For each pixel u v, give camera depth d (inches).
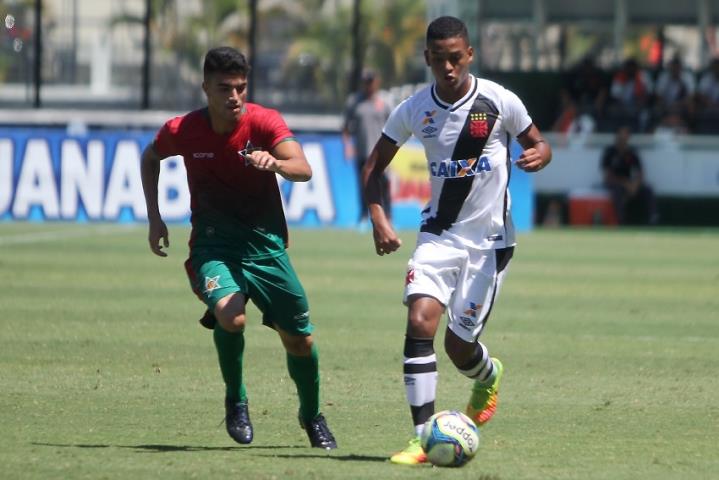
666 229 3257.9
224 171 922.1
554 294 1969.7
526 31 3777.1
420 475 839.1
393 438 992.2
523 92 3663.9
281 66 5374.0
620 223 3309.5
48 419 1040.8
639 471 868.0
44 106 3991.1
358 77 3427.7
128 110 3774.6
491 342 1515.7
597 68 3639.3
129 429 1008.2
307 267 2266.2
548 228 3243.1
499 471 860.0
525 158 908.6
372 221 936.3
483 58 3703.3
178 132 927.0
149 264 2261.3
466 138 912.9
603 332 1603.1
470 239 923.4
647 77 3681.1
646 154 3339.1
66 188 2987.2
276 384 1232.2
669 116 3533.5
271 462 884.6
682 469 877.8
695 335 1584.6
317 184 3016.7
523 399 1172.5
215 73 892.0
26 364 1309.1
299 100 3981.3
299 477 829.2
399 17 6023.6
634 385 1249.4
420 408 895.7
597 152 3344.0
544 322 1683.1
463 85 916.0
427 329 898.7
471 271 924.0
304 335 946.1
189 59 5093.5
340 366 1331.2
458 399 1179.3
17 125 3385.8
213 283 912.3
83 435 978.7
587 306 1841.8
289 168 897.5
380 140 945.5
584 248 2716.5
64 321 1610.5
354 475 837.2
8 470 841.5
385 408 1118.4
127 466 861.2
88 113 3447.3
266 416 1083.9
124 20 4286.4
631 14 3757.4
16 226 2913.4
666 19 3769.7
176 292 1911.9
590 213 3309.5
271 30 5792.3
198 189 938.7
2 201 2997.0
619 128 3533.5
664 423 1061.8
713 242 2896.2
